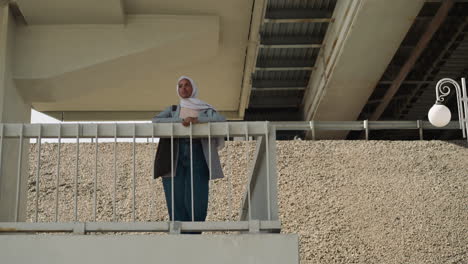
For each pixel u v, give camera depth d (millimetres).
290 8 12758
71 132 5188
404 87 16281
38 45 8508
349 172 13008
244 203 6738
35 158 13281
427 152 13852
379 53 12766
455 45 14422
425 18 13336
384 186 12633
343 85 13977
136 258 4629
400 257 10758
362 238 11164
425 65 15180
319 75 14344
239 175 12586
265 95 16219
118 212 11625
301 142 13977
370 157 13555
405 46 14281
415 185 12742
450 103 16938
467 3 13180
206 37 9133
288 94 16203
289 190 12367
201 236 4695
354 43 12383
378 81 14039
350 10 11672
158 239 4672
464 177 13039
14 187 7730
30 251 4613
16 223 4781
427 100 16625
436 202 12266
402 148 13953
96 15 8570
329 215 11695
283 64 14500
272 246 4688
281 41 13562
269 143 5258
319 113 15414
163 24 8984
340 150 13766
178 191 5520
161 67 9352
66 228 4793
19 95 8453
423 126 14047
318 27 13305
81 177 12688
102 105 13070
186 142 5551
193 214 5051
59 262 4602
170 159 5527
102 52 8656
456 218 11852
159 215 11516
